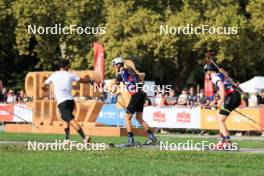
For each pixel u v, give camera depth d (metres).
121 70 35.94
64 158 26.75
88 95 49.78
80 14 94.56
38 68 109.94
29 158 26.58
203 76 103.50
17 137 43.59
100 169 22.59
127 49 87.31
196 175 21.30
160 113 63.66
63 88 34.34
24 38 96.25
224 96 34.00
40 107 52.56
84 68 95.56
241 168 23.98
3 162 24.83
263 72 102.38
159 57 88.38
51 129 51.41
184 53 91.12
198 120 61.44
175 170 22.58
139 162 25.52
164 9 90.06
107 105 62.38
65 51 96.81
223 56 86.69
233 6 87.69
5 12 100.12
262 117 58.06
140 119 36.16
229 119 59.56
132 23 87.75
